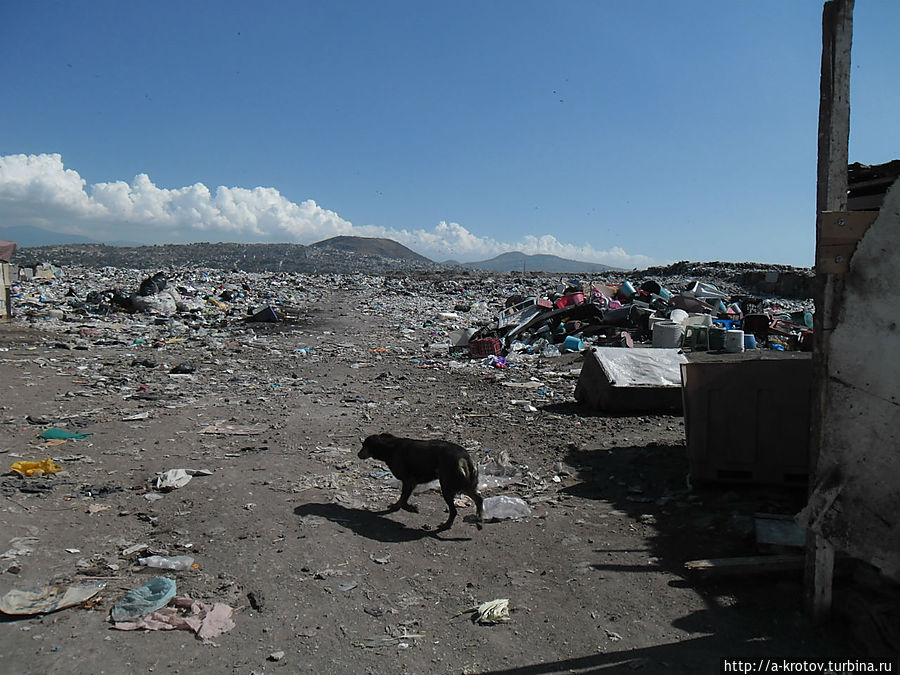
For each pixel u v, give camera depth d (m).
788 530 4.59
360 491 5.93
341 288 39.50
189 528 4.90
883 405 3.12
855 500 3.24
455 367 13.51
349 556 4.49
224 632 3.52
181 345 15.55
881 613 3.24
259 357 14.34
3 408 8.38
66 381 10.49
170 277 34.22
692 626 3.59
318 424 8.48
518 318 17.61
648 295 19.19
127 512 5.18
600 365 9.31
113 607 3.71
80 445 6.98
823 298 3.25
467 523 5.25
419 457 5.26
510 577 4.26
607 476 6.43
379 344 17.36
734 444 5.75
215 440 7.48
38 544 4.45
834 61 3.20
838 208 3.25
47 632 3.43
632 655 3.32
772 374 5.63
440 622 3.70
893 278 3.04
